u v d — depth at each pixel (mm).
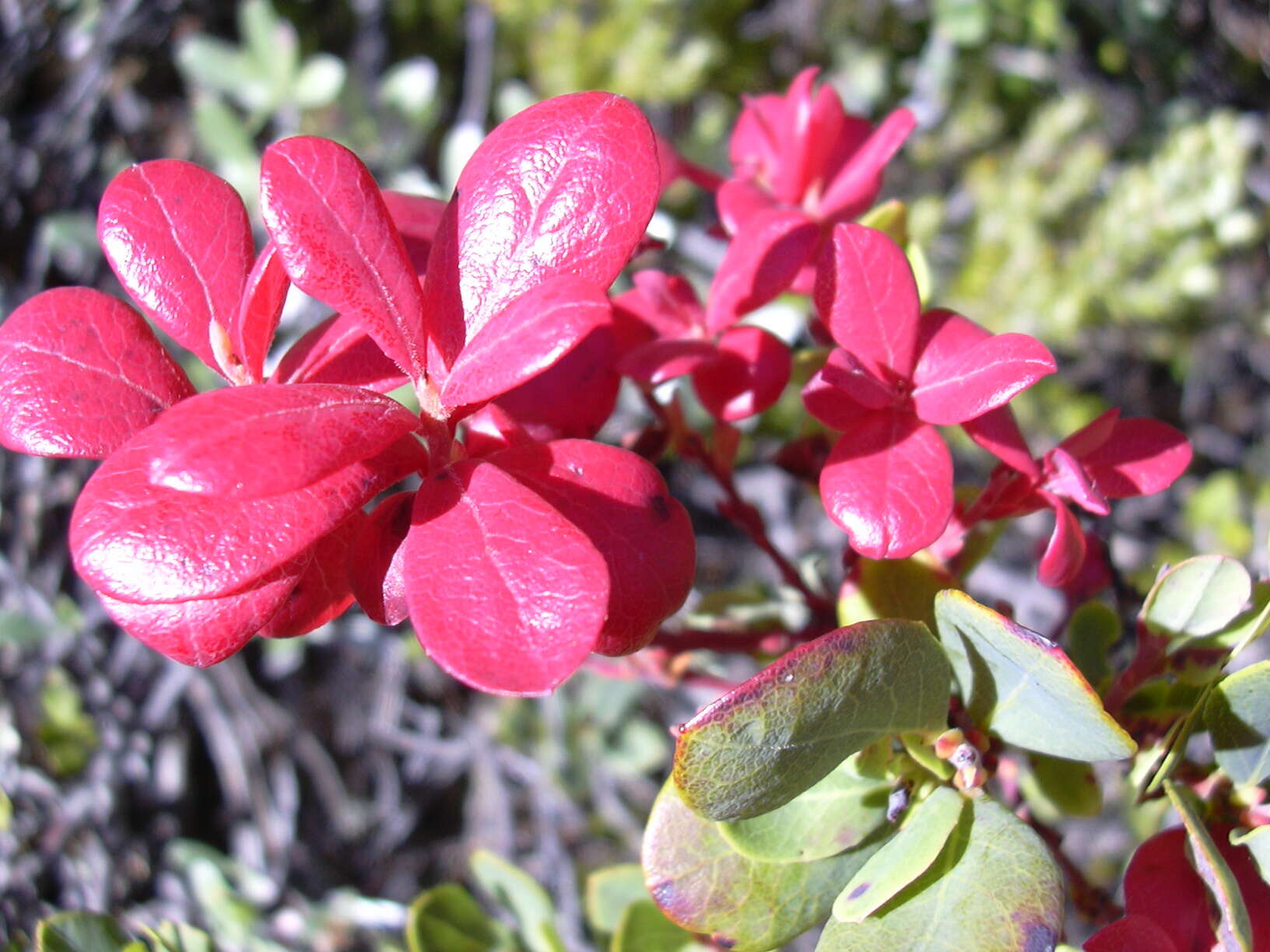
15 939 210
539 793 261
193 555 85
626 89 295
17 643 237
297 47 288
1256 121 312
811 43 316
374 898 271
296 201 92
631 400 247
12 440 99
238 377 106
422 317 97
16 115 283
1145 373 314
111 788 238
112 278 280
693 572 98
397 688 271
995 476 116
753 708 87
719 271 128
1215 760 111
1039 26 305
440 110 310
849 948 93
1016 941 90
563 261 97
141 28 289
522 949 167
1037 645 92
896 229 141
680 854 104
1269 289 301
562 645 80
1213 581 112
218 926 222
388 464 94
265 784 267
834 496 102
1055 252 287
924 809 99
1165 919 105
